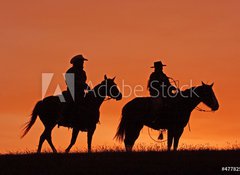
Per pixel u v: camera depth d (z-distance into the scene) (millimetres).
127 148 35781
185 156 32625
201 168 31016
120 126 35969
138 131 35969
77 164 31703
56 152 34312
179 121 35438
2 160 32625
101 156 32812
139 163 31625
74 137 35750
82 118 35625
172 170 30750
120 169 30891
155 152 33438
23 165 31953
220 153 33281
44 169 31375
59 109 35844
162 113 35500
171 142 35375
